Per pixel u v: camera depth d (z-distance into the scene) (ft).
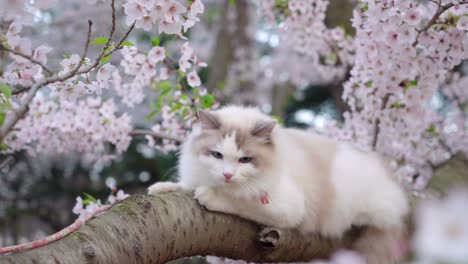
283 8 17.89
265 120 11.91
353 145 14.19
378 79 14.43
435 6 13.33
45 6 8.50
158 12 9.43
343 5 21.58
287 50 32.12
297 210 11.39
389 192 12.60
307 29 17.72
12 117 7.61
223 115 12.20
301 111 40.27
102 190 29.99
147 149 31.32
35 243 8.54
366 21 13.74
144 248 9.07
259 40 37.91
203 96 15.25
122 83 17.60
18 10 8.18
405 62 13.98
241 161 11.32
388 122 15.60
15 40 8.79
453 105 19.27
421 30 12.58
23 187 28.48
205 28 36.22
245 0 33.06
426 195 14.92
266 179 11.23
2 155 20.49
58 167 29.07
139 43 31.37
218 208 10.70
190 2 10.00
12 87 10.65
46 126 16.28
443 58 13.85
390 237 12.31
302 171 11.98
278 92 34.45
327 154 12.89
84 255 8.07
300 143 12.86
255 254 11.32
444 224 4.44
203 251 10.59
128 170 31.30
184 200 10.48
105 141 18.12
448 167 17.43
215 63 32.42
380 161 13.62
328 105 39.99
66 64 9.67
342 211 12.28
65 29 26.76
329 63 19.67
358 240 12.64
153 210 9.64
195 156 11.73
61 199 29.25
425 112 16.65
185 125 16.53
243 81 33.27
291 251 11.65
